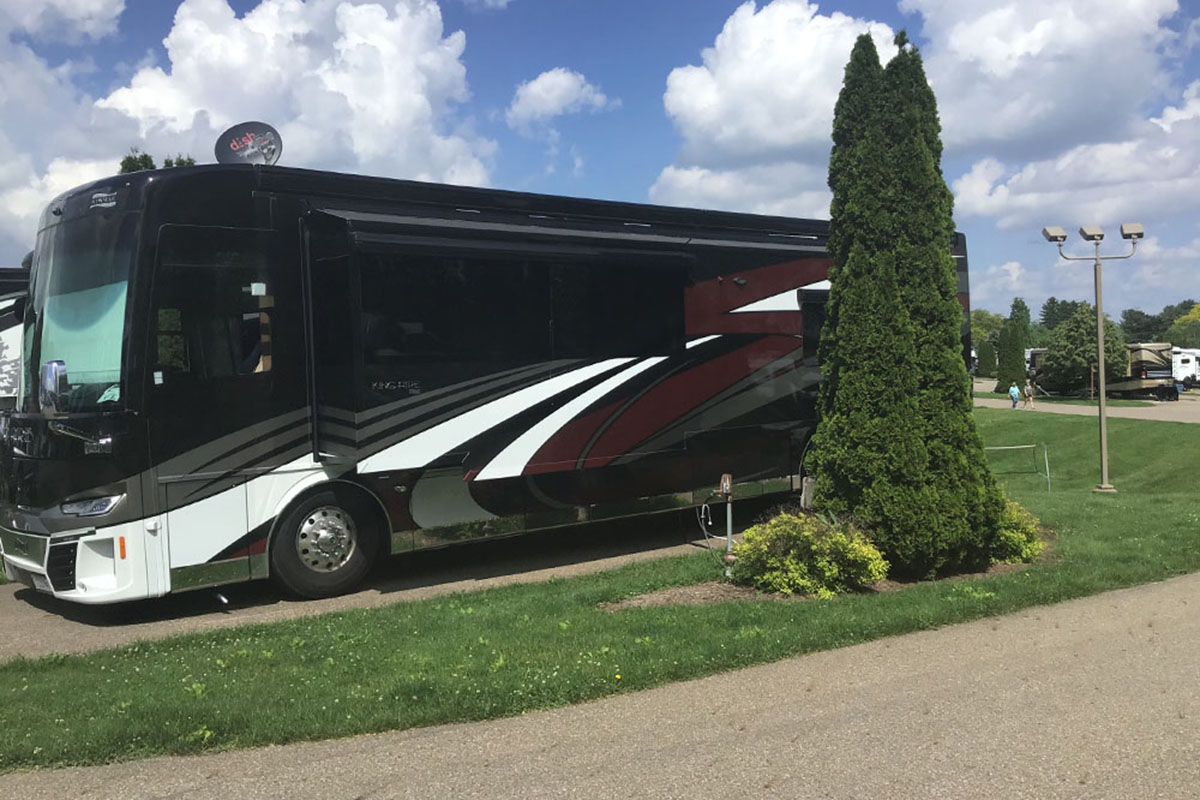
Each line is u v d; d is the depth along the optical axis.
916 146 7.82
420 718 4.49
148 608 7.65
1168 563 8.16
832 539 7.32
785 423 10.54
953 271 7.99
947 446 7.78
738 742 4.25
